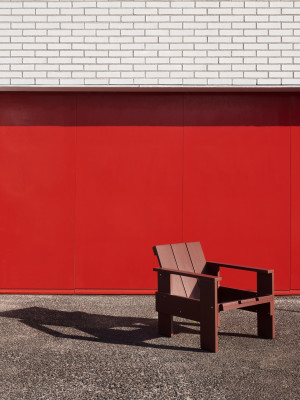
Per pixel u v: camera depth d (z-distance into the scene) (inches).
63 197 274.5
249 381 147.4
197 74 267.3
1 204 274.2
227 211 274.5
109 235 273.9
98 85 267.0
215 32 268.5
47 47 268.4
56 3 269.1
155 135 274.8
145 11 268.2
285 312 234.4
